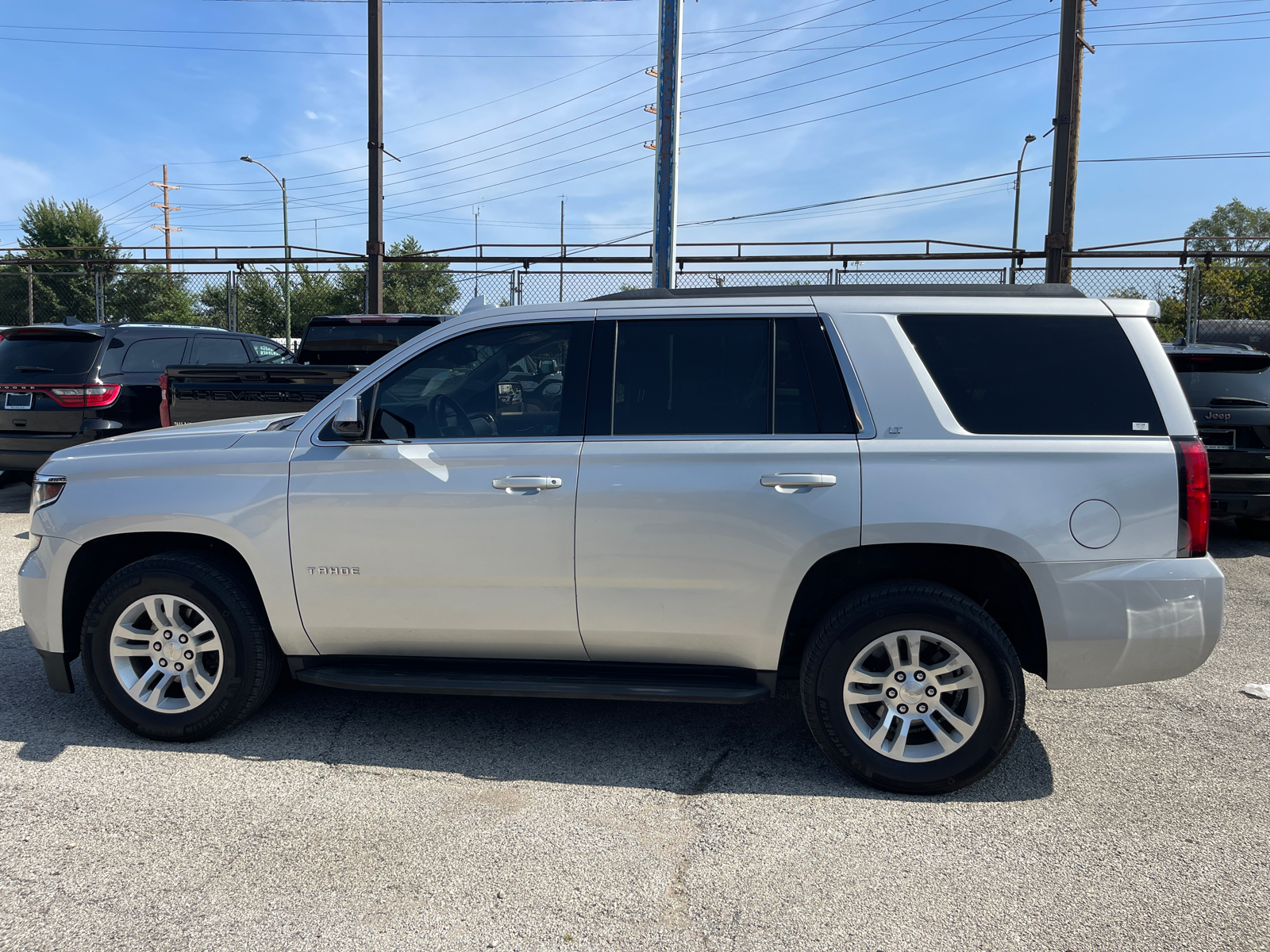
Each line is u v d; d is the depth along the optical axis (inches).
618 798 127.3
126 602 140.8
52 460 149.6
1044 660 127.4
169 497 139.9
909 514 123.8
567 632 135.0
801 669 131.2
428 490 134.3
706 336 135.3
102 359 342.6
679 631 132.0
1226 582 260.1
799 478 125.6
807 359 131.3
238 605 139.7
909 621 124.6
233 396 297.6
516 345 139.6
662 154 333.7
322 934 95.1
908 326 131.0
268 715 157.2
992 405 126.8
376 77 579.2
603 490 130.3
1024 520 122.6
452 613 136.3
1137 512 122.4
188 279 849.5
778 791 130.1
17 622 208.1
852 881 106.3
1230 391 274.4
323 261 629.6
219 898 101.4
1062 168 553.6
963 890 104.3
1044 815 123.3
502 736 149.3
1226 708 164.1
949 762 126.1
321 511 136.9
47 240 2027.6
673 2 327.6
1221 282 1279.5
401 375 141.2
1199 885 105.5
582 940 94.5
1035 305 130.4
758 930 96.5
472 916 98.5
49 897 101.2
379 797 126.7
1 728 148.7
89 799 125.0
